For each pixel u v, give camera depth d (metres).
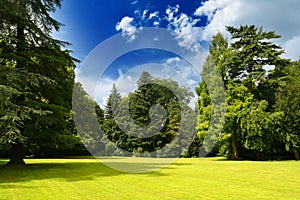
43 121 13.59
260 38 26.27
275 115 23.41
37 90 14.53
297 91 24.09
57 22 14.97
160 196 6.41
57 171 11.70
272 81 26.38
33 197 6.14
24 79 11.59
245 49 26.19
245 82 26.20
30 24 13.44
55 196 6.29
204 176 10.42
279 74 26.84
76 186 7.73
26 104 12.73
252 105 24.05
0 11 12.27
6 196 6.21
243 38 27.25
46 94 14.84
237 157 24.84
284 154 27.61
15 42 13.76
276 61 26.39
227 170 13.02
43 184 8.02
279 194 6.70
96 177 9.80
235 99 24.20
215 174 11.18
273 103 26.44
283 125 24.23
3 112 9.73
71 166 14.41
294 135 23.91
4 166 13.52
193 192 6.94
